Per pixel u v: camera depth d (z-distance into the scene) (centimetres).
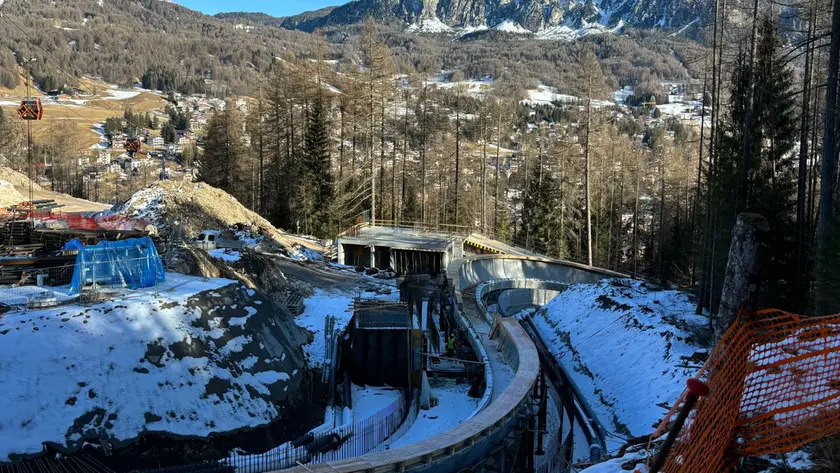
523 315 4466
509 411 1891
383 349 2866
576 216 7056
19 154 10950
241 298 2442
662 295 3556
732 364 776
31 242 3084
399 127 6906
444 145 7331
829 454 841
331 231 5831
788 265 2730
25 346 1812
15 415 1658
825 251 2073
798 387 818
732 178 2850
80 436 1677
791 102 2934
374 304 3083
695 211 4384
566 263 5359
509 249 5875
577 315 3822
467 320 3269
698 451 769
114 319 2003
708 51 3259
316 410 2292
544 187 6762
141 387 1853
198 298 2247
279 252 4525
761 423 793
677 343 2698
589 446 2317
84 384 1788
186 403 1892
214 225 4650
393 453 1540
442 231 5481
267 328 2414
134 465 1708
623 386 2688
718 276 2902
